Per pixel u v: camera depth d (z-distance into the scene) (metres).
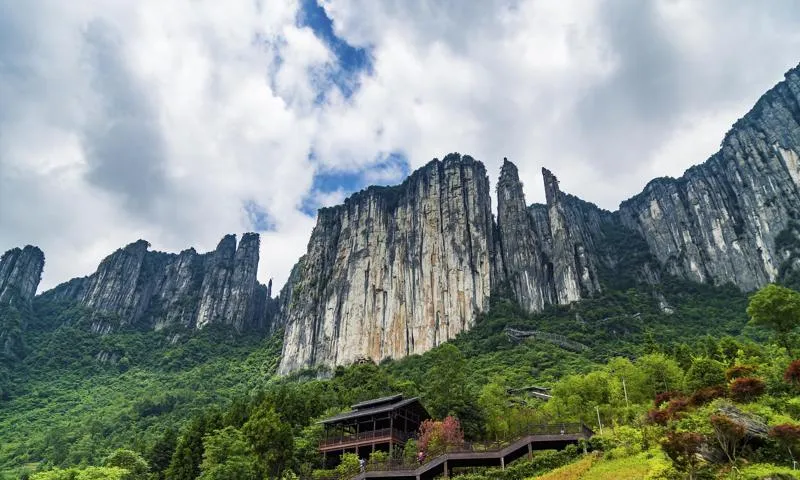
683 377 65.62
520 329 175.12
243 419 77.94
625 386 66.44
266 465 61.38
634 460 40.31
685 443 34.44
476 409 70.69
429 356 171.50
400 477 50.69
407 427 66.75
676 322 180.25
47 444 141.25
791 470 31.41
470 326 195.38
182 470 68.81
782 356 62.22
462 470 49.81
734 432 33.69
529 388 100.38
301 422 81.19
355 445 63.41
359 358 190.00
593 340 159.75
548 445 49.31
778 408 41.44
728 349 78.69
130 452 75.19
